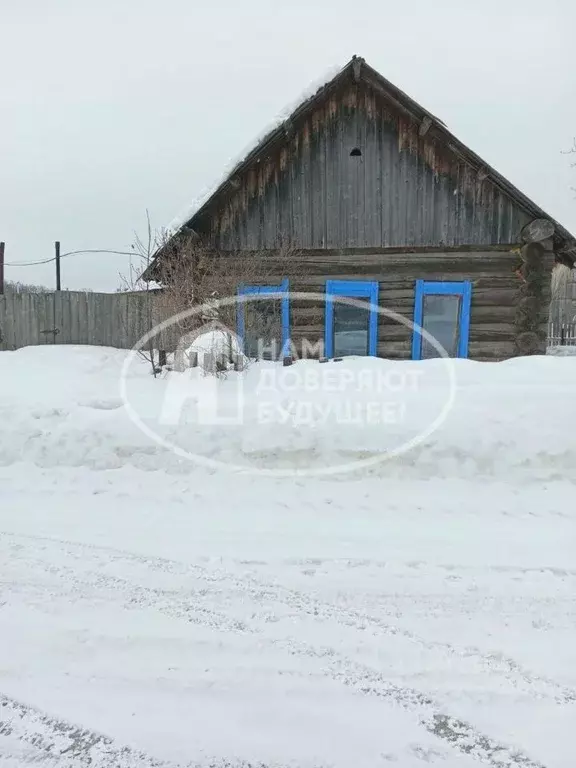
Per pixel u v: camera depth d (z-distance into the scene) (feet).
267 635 7.68
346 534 10.99
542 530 11.09
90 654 7.29
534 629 7.85
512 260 29.25
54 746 5.84
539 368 19.76
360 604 8.48
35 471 14.38
